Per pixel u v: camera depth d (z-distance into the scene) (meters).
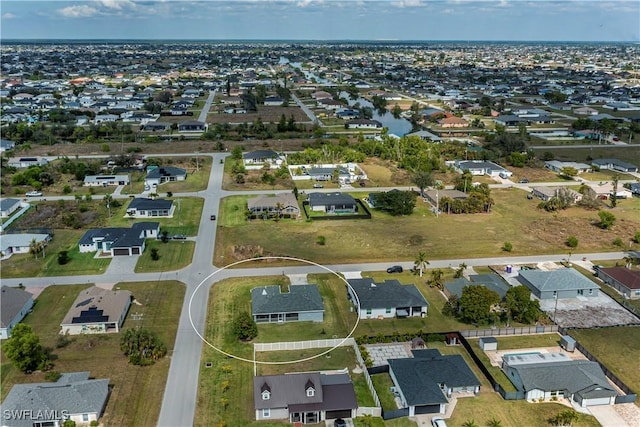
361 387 62.91
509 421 57.25
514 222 118.38
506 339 73.44
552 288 83.75
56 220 116.06
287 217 119.69
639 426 56.53
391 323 77.12
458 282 85.69
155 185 142.25
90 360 66.75
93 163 160.12
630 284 85.31
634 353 70.12
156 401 59.59
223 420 56.97
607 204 131.88
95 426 55.41
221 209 124.81
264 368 65.94
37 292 84.00
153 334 72.44
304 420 57.34
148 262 95.50
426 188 138.50
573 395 60.66
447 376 62.09
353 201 124.31
